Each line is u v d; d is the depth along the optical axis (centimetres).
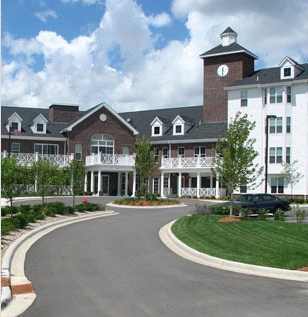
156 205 3478
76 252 1488
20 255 1405
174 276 1179
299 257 1395
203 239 1742
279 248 1552
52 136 5109
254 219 2384
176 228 2028
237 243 1655
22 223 1922
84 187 5009
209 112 5291
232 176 2328
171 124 5606
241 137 2309
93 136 5194
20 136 4981
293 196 4503
